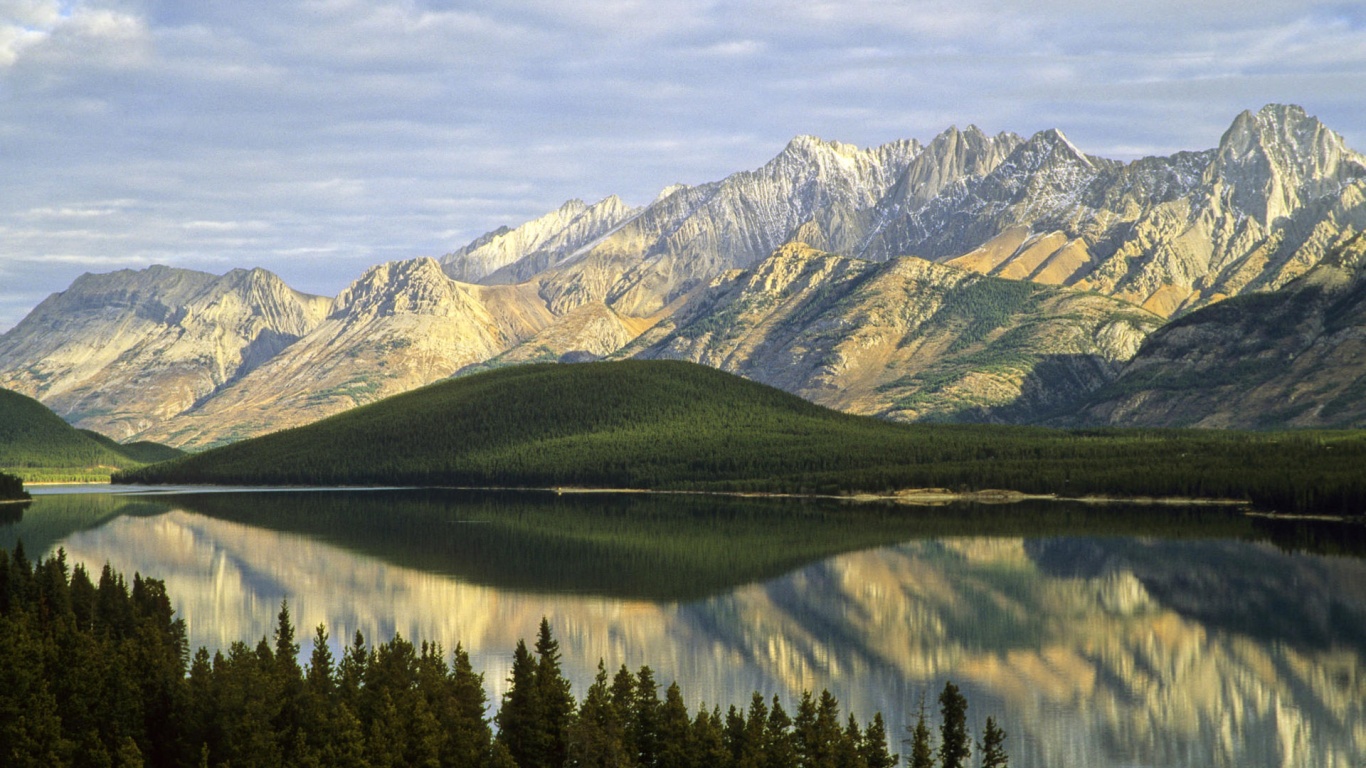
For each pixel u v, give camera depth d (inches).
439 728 5191.9
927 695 7140.8
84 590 7440.9
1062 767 6072.8
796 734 5236.2
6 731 5044.3
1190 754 6250.0
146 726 5428.2
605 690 5482.3
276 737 5128.0
